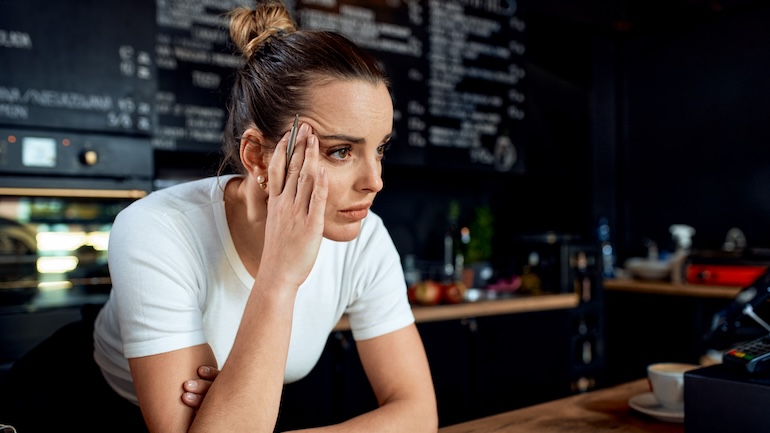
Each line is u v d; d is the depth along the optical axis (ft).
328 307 3.60
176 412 2.77
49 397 3.76
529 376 9.51
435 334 8.50
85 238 7.41
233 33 3.30
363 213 2.88
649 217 13.35
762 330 8.11
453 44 11.19
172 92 8.72
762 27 11.69
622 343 11.65
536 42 13.55
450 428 3.33
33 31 7.18
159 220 3.09
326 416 7.64
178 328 2.89
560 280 10.23
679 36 12.89
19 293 6.97
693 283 10.59
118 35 7.66
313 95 2.70
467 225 11.62
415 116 10.71
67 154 7.32
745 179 11.93
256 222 3.10
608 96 13.76
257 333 2.73
